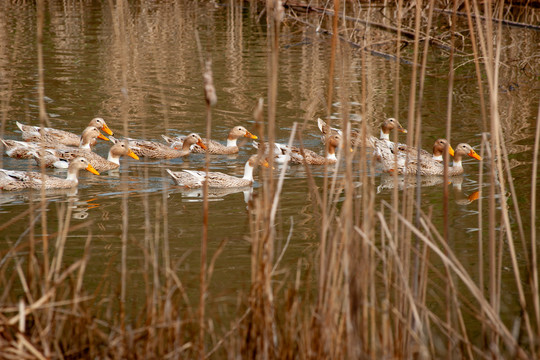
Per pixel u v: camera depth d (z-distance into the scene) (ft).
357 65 88.99
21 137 61.16
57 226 39.34
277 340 22.12
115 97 74.54
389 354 21.29
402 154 56.65
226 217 41.63
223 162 58.59
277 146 57.47
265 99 74.08
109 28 115.65
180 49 100.42
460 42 101.09
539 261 32.83
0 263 25.36
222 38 109.60
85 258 22.76
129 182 51.24
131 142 58.95
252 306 21.66
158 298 22.76
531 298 29.22
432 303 28.89
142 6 139.85
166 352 22.11
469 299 29.30
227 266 32.76
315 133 64.80
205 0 151.02
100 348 22.82
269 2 20.38
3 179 48.21
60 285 23.95
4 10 135.44
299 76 84.48
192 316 23.58
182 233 38.22
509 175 22.31
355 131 62.80
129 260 33.35
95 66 88.07
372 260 21.80
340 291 21.93
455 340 23.50
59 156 55.21
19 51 96.12
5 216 41.83
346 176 21.49
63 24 119.55
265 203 21.63
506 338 21.26
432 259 33.50
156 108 71.26
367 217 22.20
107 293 28.71
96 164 54.80
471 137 61.16
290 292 22.70
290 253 34.01
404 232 24.52
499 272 22.86
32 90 75.61
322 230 21.68
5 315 22.68
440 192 48.26
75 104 71.36
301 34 112.27
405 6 98.94
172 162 58.18
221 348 23.91
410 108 22.68
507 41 103.24
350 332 20.94
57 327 22.53
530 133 60.95
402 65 91.25
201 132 64.18
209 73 19.21
